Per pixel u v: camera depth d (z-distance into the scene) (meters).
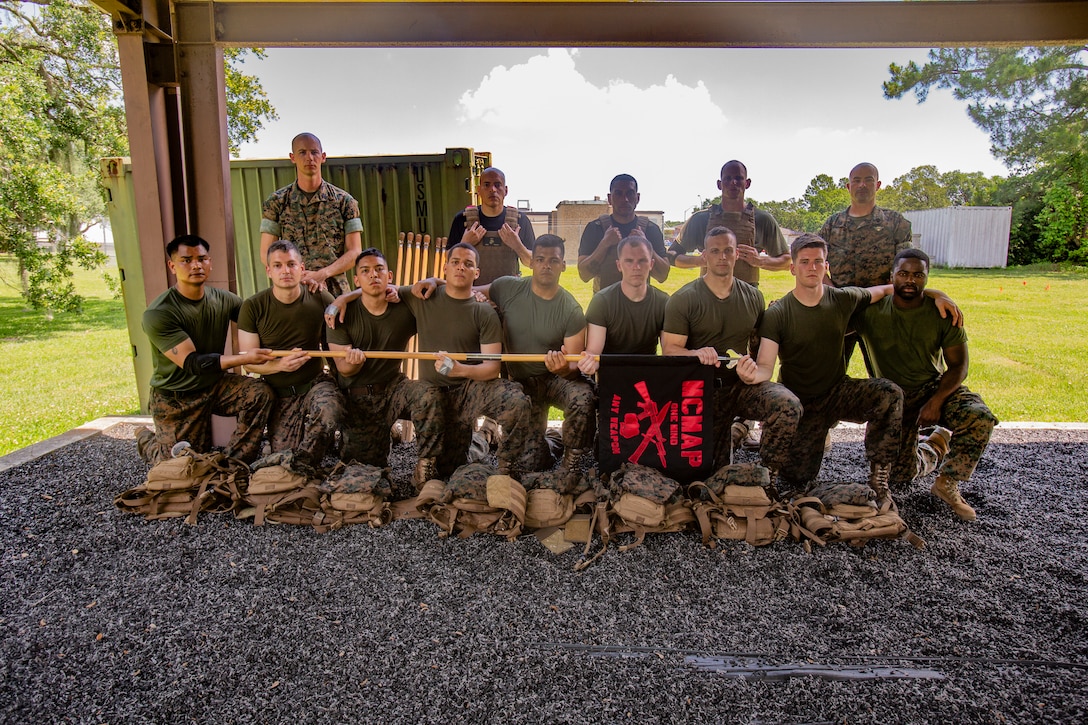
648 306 3.60
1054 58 15.02
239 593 2.63
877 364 3.73
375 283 3.48
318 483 3.34
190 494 3.34
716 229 3.38
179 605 2.55
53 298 12.38
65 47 13.68
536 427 3.80
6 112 11.05
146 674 2.16
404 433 4.75
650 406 3.34
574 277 16.12
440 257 5.21
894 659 2.25
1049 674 2.17
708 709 2.00
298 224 4.18
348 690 2.07
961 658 2.26
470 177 5.29
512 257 4.53
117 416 5.38
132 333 5.31
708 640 2.35
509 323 3.75
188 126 3.91
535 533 3.13
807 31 3.82
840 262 4.32
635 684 2.11
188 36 3.81
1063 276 18.58
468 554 2.95
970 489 3.82
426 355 3.37
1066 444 4.70
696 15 3.80
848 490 3.17
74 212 12.80
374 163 5.36
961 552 3.02
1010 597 2.65
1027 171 20.89
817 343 3.49
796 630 2.41
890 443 3.36
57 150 13.30
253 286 5.81
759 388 3.41
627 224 4.40
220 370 3.49
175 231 3.96
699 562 2.89
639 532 3.02
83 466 4.17
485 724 1.93
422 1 3.76
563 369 3.56
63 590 2.67
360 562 2.88
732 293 3.48
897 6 3.78
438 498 3.13
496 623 2.44
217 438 4.14
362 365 3.64
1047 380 7.45
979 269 21.27
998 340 9.80
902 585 2.73
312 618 2.46
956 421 3.39
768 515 3.10
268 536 3.12
